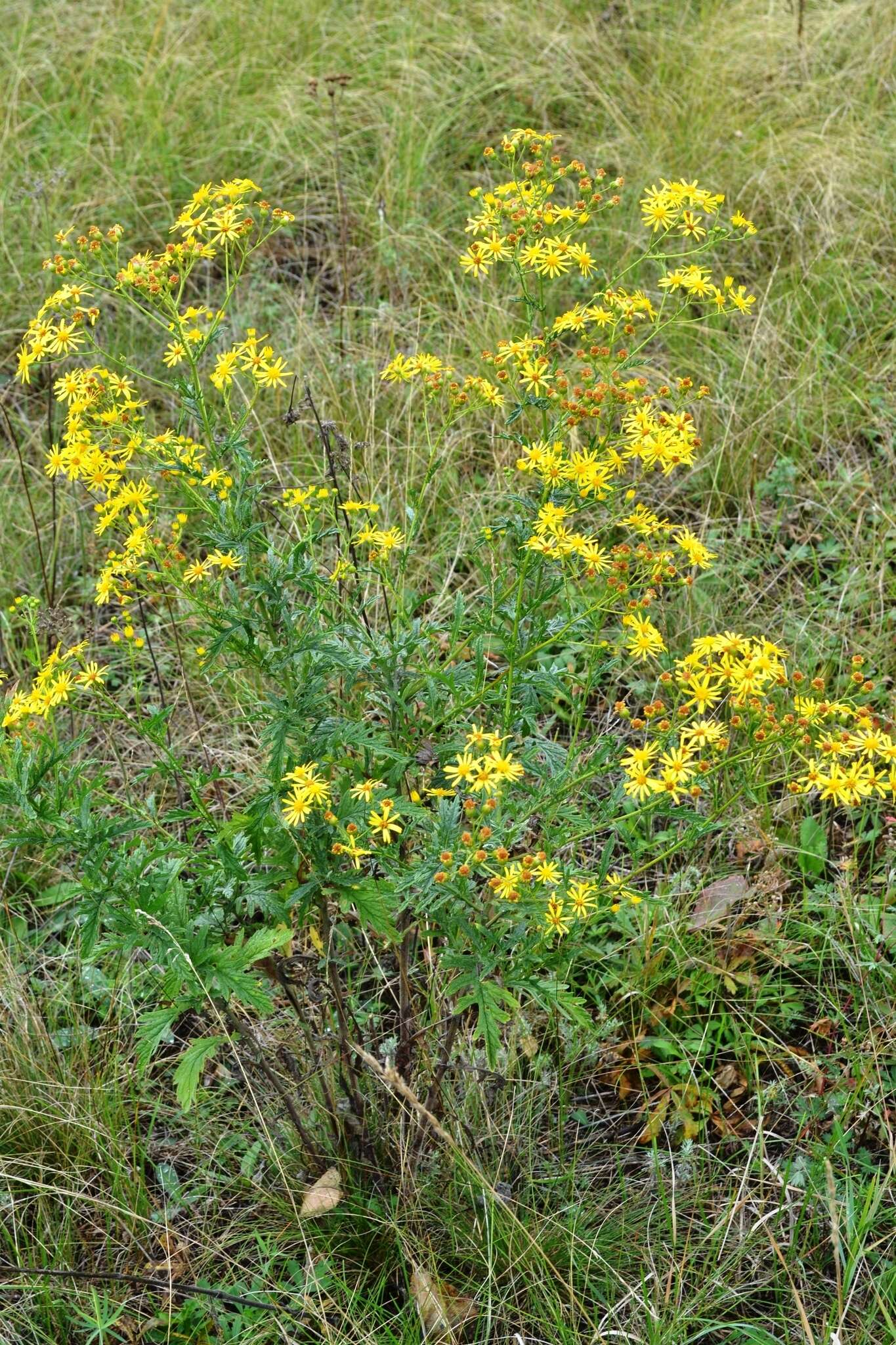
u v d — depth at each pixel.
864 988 2.85
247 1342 2.46
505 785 2.40
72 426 2.32
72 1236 2.67
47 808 2.20
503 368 2.93
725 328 4.79
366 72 5.86
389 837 2.28
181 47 5.98
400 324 4.76
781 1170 2.69
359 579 2.69
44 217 5.15
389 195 5.27
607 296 2.59
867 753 2.25
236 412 4.46
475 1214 2.60
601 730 3.60
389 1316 2.56
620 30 6.08
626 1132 2.86
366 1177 2.71
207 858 2.38
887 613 3.76
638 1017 3.01
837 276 4.80
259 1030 2.86
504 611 2.47
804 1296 2.48
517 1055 2.84
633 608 2.35
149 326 4.80
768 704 2.32
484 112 5.69
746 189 5.13
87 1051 2.89
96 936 2.17
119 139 5.63
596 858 3.25
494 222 2.66
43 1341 2.51
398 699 2.42
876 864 3.24
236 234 2.40
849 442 4.36
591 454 2.40
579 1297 2.51
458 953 2.28
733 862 3.25
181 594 2.33
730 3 6.27
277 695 2.34
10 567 4.15
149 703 3.66
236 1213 2.74
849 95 5.57
